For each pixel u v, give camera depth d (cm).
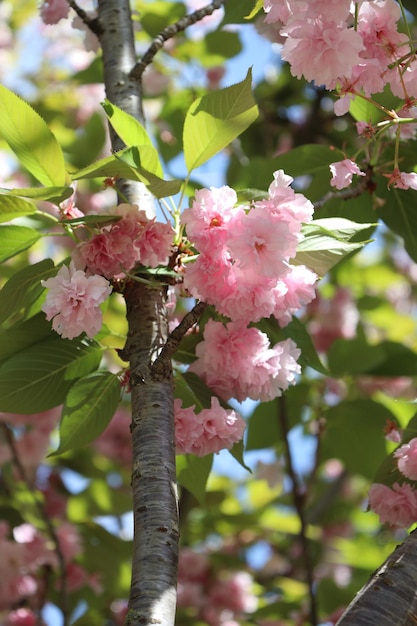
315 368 152
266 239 133
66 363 148
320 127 247
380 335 266
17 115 142
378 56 140
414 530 129
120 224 139
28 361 146
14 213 143
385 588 124
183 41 225
